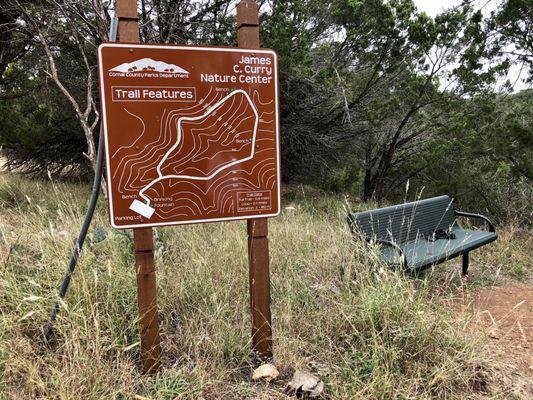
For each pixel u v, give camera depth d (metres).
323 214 8.29
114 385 2.42
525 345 3.31
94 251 4.05
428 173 10.02
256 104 2.71
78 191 8.62
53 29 6.59
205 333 2.96
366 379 2.67
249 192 2.75
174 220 2.61
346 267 3.71
